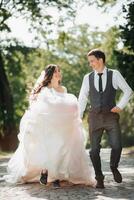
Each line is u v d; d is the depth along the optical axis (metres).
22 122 9.66
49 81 9.32
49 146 8.88
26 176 9.44
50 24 33.84
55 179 8.95
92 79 9.04
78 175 9.11
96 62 9.02
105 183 9.57
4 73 32.34
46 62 52.53
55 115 8.91
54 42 35.31
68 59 64.81
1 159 18.41
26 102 45.38
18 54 35.69
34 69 52.31
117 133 8.88
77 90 64.62
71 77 64.81
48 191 8.66
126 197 8.06
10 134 32.06
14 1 32.56
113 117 8.90
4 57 34.97
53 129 8.92
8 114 32.09
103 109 8.88
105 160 15.75
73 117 9.00
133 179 10.27
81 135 9.11
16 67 35.94
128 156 18.34
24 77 44.53
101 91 8.94
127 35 20.81
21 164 9.55
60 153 8.84
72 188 8.91
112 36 29.38
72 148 8.98
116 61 21.66
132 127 51.28
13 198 8.17
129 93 8.95
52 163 8.81
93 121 8.96
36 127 9.01
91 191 8.63
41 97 9.12
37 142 9.02
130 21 20.80
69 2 33.09
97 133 8.98
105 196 8.16
